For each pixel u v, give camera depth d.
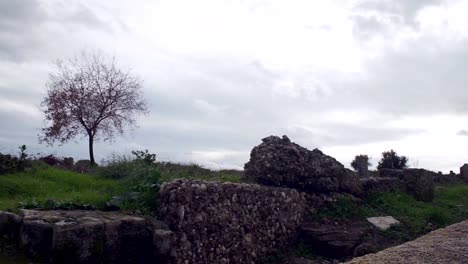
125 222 7.18
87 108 21.39
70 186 10.38
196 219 8.17
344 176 13.11
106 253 6.84
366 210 12.30
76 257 6.53
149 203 8.28
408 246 8.52
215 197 8.77
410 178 15.25
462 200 15.73
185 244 7.82
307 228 11.09
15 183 9.63
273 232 10.33
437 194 16.56
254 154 12.45
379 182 14.23
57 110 21.56
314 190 12.39
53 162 15.38
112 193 9.09
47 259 6.47
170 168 12.93
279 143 12.68
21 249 6.63
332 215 11.78
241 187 9.59
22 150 11.88
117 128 22.41
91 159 20.61
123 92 22.69
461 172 22.52
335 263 9.74
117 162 12.22
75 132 21.83
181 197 8.00
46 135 21.64
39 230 6.58
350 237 10.55
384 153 26.11
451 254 7.98
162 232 7.38
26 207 7.66
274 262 9.87
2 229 6.88
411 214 12.37
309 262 9.87
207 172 13.63
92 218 7.11
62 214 7.24
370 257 7.84
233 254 8.98
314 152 13.04
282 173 11.93
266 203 10.29
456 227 10.05
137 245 7.24
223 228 8.80
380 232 10.98
